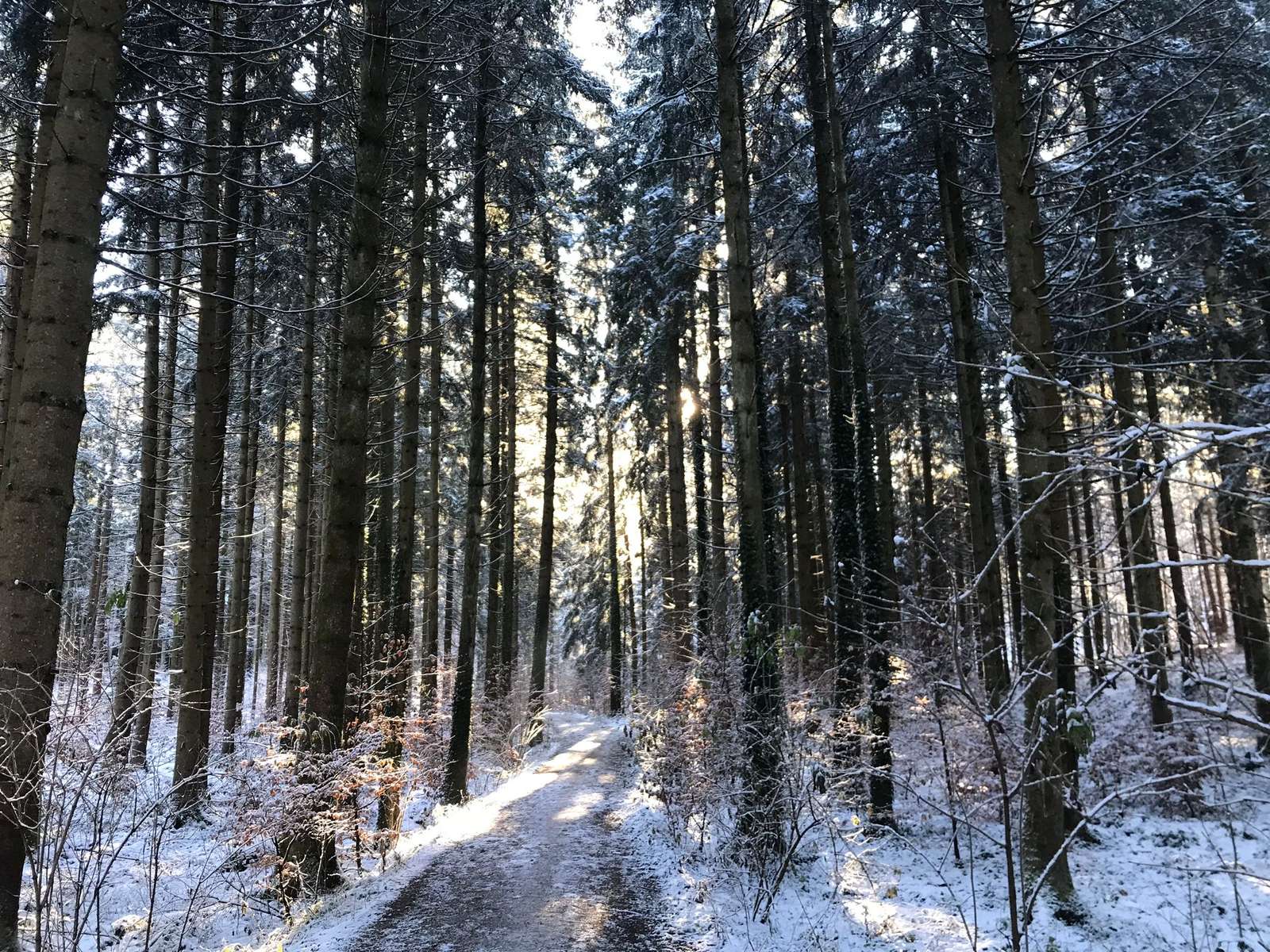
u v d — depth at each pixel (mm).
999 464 14352
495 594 19656
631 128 14688
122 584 24156
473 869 8258
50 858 4555
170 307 14258
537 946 5977
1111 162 10281
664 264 16047
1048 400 6418
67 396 4578
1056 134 7871
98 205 4855
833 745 8227
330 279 14969
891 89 11633
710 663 8375
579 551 40344
